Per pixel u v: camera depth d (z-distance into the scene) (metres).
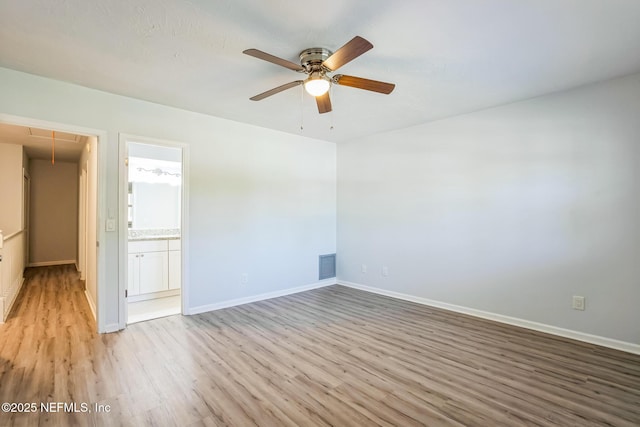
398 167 4.51
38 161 6.79
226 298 4.03
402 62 2.50
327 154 5.25
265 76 2.75
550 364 2.54
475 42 2.20
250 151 4.24
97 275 3.15
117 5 1.81
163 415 1.89
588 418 1.88
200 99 3.30
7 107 2.65
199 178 3.77
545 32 2.08
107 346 2.85
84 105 3.01
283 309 3.97
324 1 1.77
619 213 2.83
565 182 3.11
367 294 4.73
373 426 1.81
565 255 3.11
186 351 2.76
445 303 4.01
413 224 4.34
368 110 3.67
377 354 2.72
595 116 2.94
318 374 2.38
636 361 2.59
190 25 2.01
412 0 1.75
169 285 4.61
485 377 2.35
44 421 1.83
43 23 1.99
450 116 3.90
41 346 2.83
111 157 3.17
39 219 6.81
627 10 1.84
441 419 1.87
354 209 5.11
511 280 3.46
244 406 1.98
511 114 3.45
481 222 3.69
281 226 4.61
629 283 2.78
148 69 2.63
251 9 1.84
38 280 5.44
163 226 5.51
